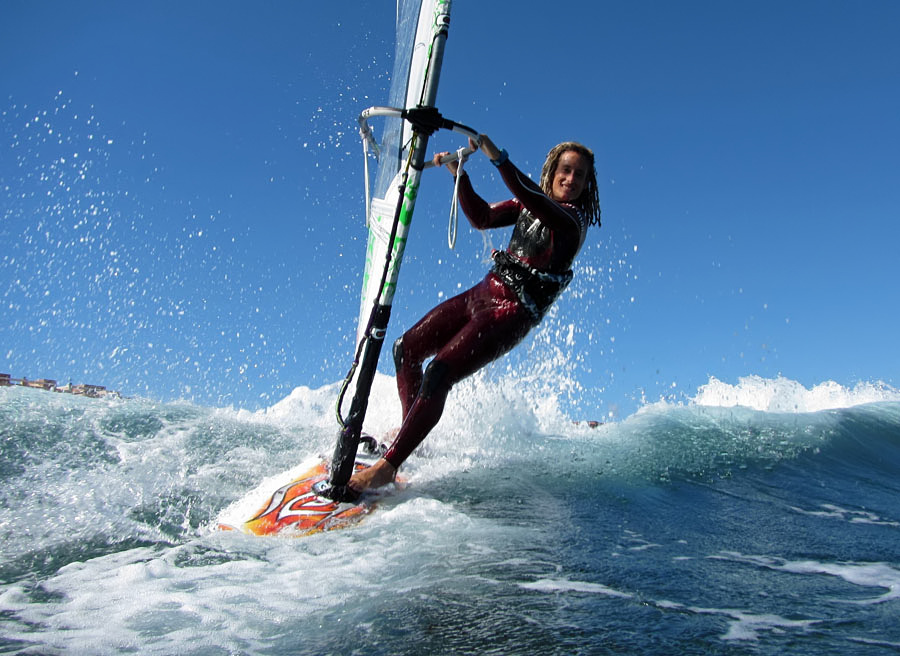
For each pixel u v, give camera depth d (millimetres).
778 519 3186
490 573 2232
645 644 1660
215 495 3348
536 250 3619
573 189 3760
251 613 1878
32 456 3645
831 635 1729
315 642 1686
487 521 2928
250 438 4469
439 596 2010
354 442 3209
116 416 4621
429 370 3506
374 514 3062
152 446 4062
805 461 4562
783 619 1843
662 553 2521
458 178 3684
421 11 3828
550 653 1606
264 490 3287
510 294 3604
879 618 1854
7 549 2510
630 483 3746
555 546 2572
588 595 2023
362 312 4465
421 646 1651
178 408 5105
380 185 4273
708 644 1661
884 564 2430
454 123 3201
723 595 2047
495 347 3566
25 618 1836
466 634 1724
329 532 2803
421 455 4113
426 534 2705
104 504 3072
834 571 2336
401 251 3264
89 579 2176
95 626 1779
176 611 1888
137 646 1657
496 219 4055
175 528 2852
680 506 3371
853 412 6016
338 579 2168
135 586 2094
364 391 3244
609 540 2682
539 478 3775
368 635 1722
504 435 4832
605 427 5414
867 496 3826
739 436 5035
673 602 1975
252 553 2475
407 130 3961
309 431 4836
